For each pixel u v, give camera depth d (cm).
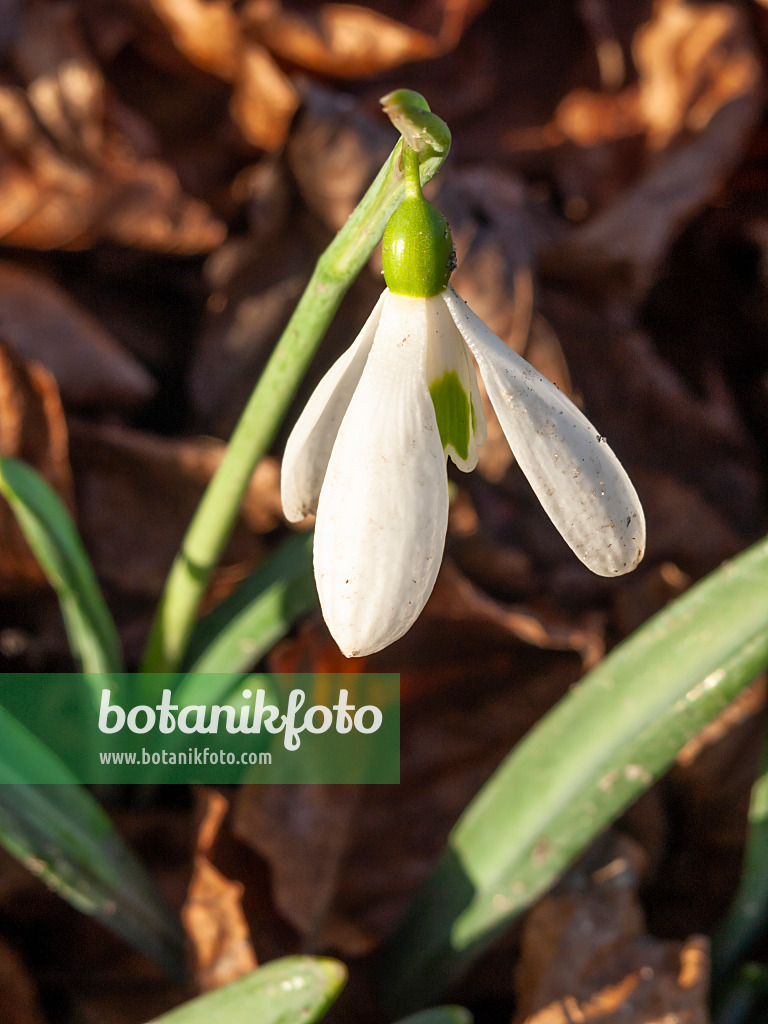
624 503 18
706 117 39
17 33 35
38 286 32
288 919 24
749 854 24
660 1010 23
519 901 22
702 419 36
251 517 30
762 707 29
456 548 31
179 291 36
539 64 41
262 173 35
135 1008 25
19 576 29
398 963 24
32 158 34
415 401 18
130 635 30
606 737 22
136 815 27
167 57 37
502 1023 26
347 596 18
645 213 37
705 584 22
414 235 18
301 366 20
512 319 32
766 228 41
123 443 31
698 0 40
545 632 29
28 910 26
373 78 39
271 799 24
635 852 25
